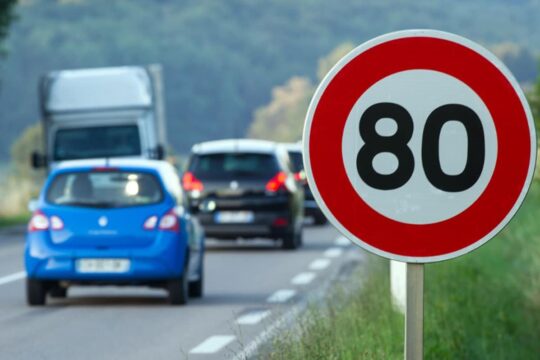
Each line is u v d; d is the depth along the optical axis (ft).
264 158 230.27
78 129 284.00
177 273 143.33
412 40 52.80
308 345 83.92
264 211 228.02
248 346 107.04
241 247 240.12
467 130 52.65
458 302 121.29
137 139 283.38
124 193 144.66
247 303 145.89
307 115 52.85
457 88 52.70
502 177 52.54
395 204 52.60
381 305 112.37
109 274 142.61
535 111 162.20
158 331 122.01
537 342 107.96
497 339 104.88
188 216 149.79
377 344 92.12
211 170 230.07
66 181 145.38
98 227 143.02
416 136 52.65
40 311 139.13
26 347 111.65
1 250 233.35
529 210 229.25
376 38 52.80
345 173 52.75
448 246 52.54
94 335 119.55
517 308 123.85
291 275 180.45
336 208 52.75
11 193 379.55
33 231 144.25
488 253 180.14
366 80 52.75
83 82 285.23
